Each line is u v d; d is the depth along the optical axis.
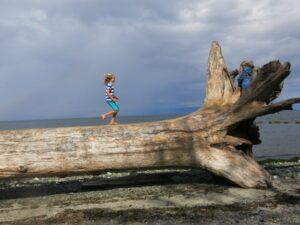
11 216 8.80
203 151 10.95
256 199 9.43
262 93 10.59
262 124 78.81
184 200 9.54
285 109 10.65
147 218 8.06
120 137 10.82
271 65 10.16
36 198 10.59
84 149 10.65
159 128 11.01
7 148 10.38
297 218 7.81
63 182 13.12
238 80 11.91
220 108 11.44
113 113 11.71
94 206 9.34
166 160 10.97
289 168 14.59
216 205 8.95
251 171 10.62
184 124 11.09
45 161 10.48
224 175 10.72
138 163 10.91
